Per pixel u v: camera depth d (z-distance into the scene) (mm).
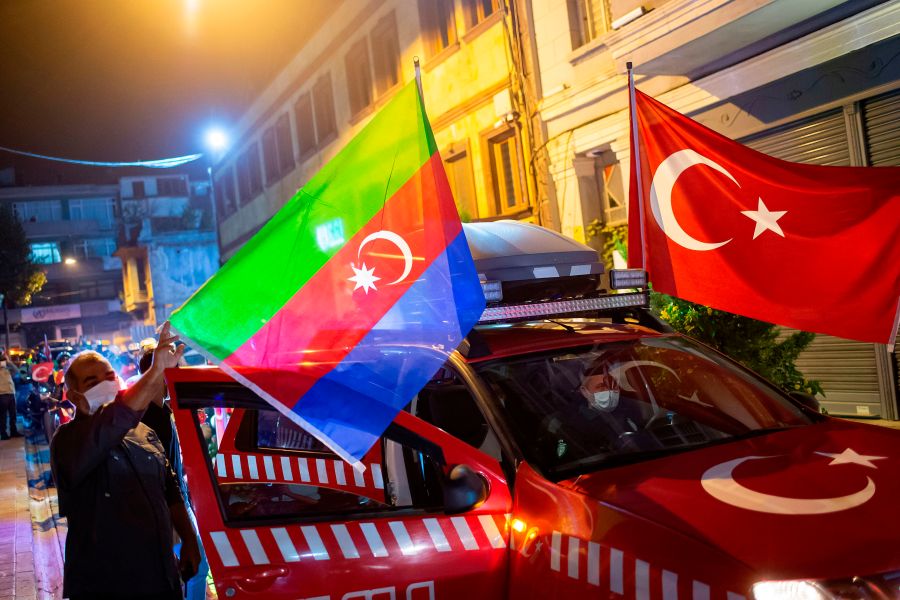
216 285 3055
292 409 2811
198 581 3578
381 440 3295
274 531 2988
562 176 13016
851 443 3166
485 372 3527
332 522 3010
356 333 3070
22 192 63219
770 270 4723
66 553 3201
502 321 3643
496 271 4039
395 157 3123
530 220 14016
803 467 2926
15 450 14609
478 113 15117
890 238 4371
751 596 2318
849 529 2463
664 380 3762
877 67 8227
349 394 2869
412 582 2910
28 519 8789
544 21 13039
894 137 8242
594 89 12039
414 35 16922
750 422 3592
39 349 25203
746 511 2617
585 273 4293
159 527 3221
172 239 54469
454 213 3053
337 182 3146
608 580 2604
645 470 3018
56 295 64125
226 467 3250
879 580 2307
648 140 5113
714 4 8688
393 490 3225
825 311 4594
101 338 64625
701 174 4902
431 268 3057
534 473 3061
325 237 3121
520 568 2889
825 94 8805
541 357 3676
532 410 3393
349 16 19688
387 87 18562
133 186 60188
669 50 9500
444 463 3078
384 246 3113
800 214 4594
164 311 53469
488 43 14508
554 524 2832
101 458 3076
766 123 9531
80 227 64250
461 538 2949
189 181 60938
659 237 5109
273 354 2998
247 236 31703
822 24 8648
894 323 4395
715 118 10227
